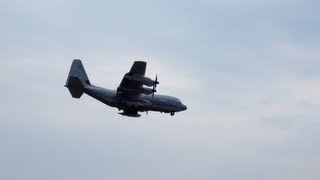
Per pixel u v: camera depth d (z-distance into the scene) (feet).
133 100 482.69
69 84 481.05
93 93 478.18
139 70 450.71
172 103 510.99
